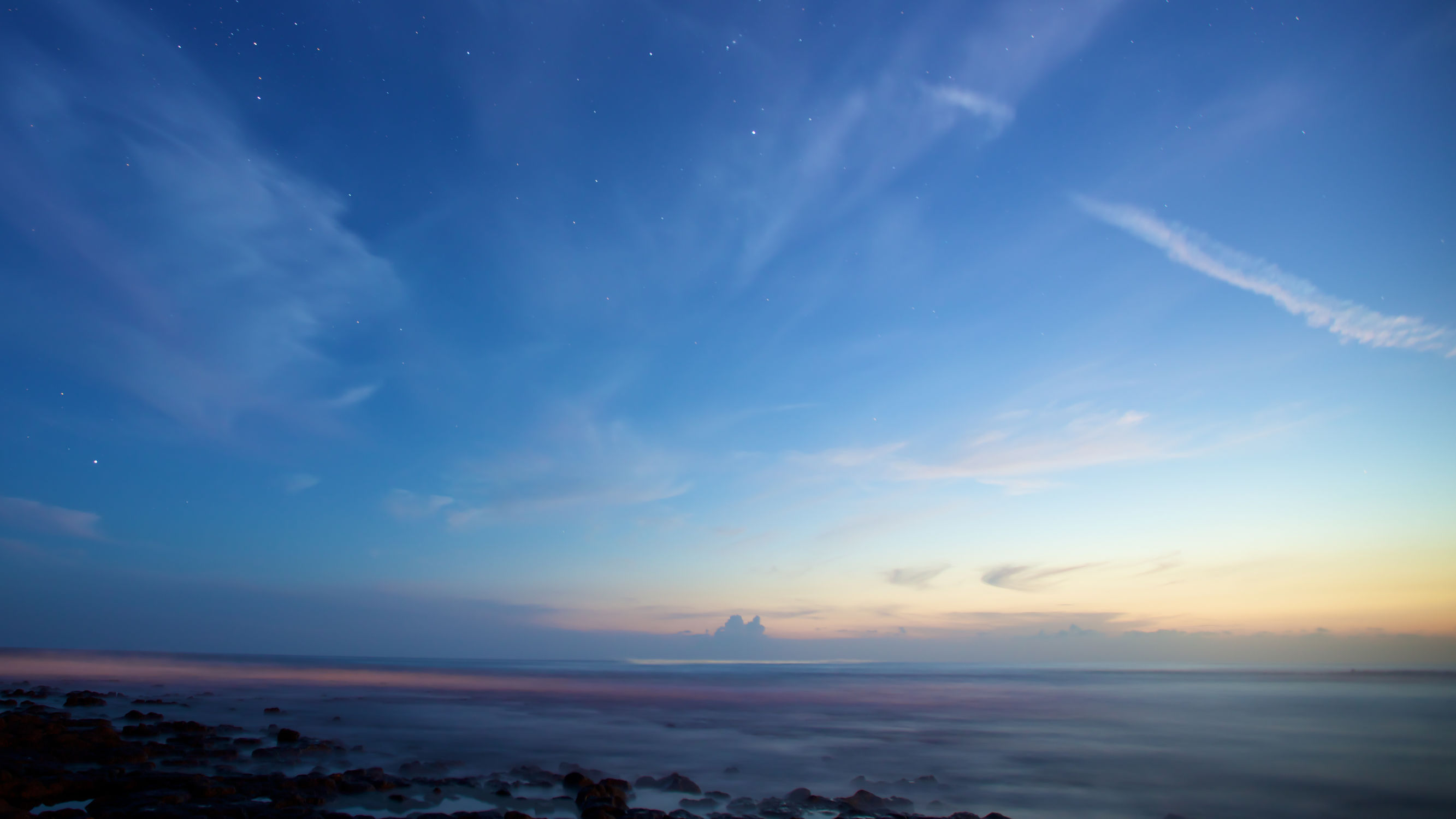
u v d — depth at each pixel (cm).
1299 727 2020
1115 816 999
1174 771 1319
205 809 761
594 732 1770
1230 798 1113
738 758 1412
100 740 1143
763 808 943
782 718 2175
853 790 1113
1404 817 1021
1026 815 994
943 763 1378
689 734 1767
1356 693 3497
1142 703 2867
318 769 1084
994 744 1652
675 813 862
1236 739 1759
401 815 838
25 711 1527
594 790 922
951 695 3309
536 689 3312
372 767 1164
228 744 1249
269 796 866
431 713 2072
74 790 845
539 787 1016
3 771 859
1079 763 1400
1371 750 1595
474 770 1153
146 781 877
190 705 1997
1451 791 1177
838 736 1769
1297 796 1130
